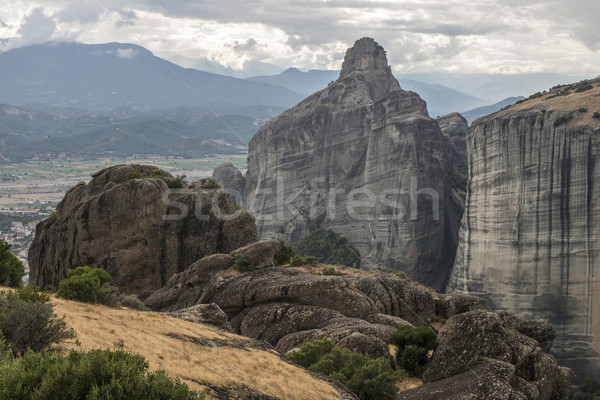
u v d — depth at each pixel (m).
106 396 12.32
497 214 117.38
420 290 46.97
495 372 28.25
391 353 33.66
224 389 17.69
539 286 109.44
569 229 107.56
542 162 111.06
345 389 23.81
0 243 39.69
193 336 24.16
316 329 37.25
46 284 65.44
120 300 33.50
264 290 42.16
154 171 69.69
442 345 31.52
